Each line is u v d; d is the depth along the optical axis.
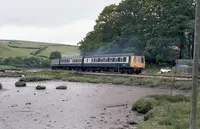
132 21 81.94
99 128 16.12
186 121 13.09
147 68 69.88
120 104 25.52
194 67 6.73
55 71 79.75
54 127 16.53
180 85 36.25
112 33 88.75
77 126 16.75
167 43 66.56
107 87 42.91
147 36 70.38
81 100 28.67
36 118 19.30
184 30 66.12
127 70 58.06
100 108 23.55
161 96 23.22
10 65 141.75
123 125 16.70
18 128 16.27
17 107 24.11
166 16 68.75
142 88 39.34
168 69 61.31
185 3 67.50
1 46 181.38
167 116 14.50
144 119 17.14
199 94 22.41
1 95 33.28
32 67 146.38
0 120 18.61
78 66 76.50
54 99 29.58
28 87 44.81
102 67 66.50
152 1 73.31
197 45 6.66
